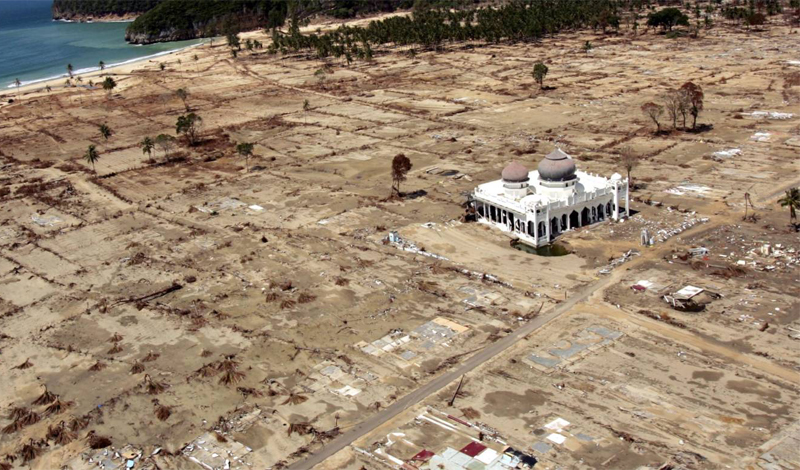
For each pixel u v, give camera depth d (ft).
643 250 361.92
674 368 260.21
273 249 394.32
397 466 219.20
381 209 447.01
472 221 417.90
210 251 398.83
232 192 503.20
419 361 275.80
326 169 543.39
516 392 252.62
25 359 298.35
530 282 335.67
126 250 410.52
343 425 241.35
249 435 239.71
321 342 294.05
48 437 245.24
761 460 211.20
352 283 345.72
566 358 270.87
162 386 270.26
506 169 401.70
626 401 243.81
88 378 280.31
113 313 333.42
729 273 327.67
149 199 500.74
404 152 577.84
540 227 380.78
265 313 321.93
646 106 587.27
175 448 235.40
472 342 286.46
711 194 437.58
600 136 586.04
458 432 233.14
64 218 475.72
